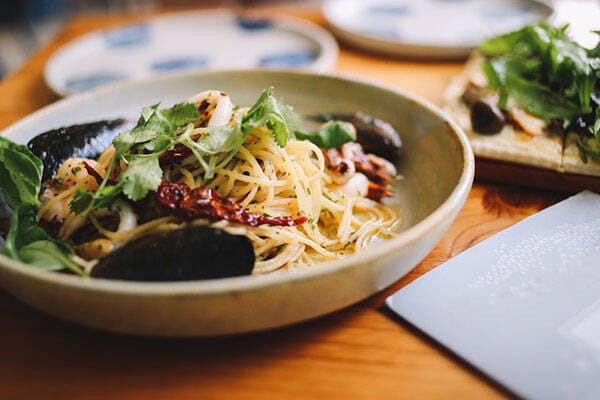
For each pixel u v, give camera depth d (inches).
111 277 11.1
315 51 21.5
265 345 11.3
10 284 10.8
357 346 11.2
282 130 13.1
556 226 13.2
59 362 11.1
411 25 23.2
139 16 26.4
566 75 15.7
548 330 11.0
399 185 14.8
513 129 15.6
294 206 13.9
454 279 12.1
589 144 14.6
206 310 10.2
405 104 15.4
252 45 22.5
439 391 10.4
